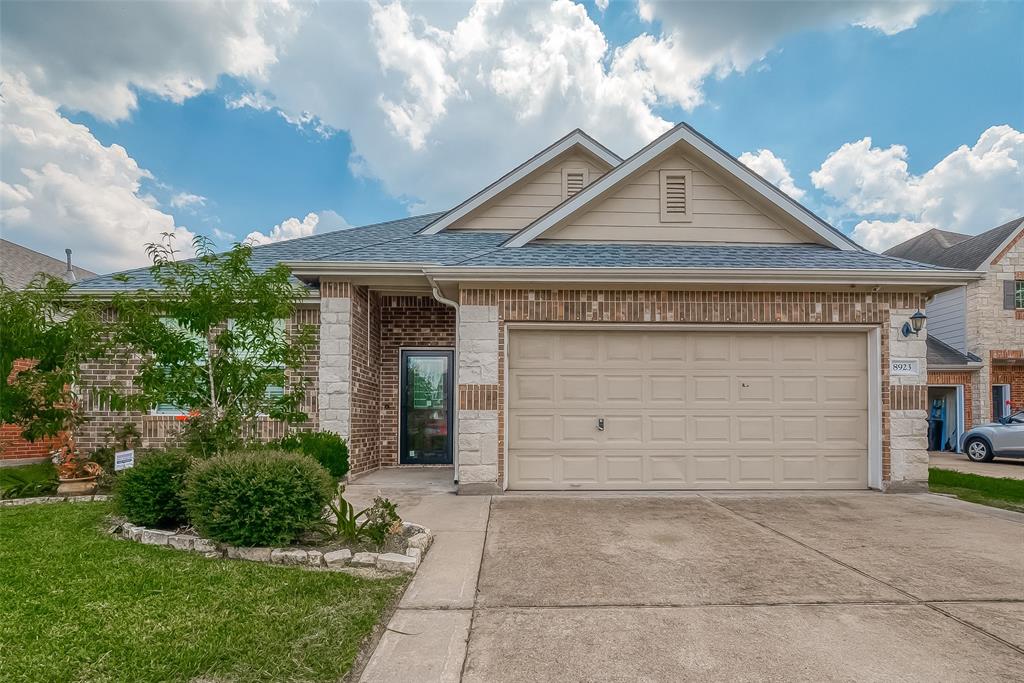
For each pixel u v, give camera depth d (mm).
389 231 12477
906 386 7684
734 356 7816
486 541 5090
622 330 7773
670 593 3812
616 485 7660
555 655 2922
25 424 7055
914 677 2707
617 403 7738
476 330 7570
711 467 7734
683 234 9148
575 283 7457
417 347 10711
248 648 2850
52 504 6359
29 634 2939
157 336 5422
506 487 7523
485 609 3539
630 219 9164
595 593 3811
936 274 7316
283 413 5891
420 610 3520
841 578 4125
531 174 11398
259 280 5633
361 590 3707
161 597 3477
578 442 7691
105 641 2869
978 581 4082
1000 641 3113
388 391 10633
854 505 6738
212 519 4418
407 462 10602
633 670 2762
